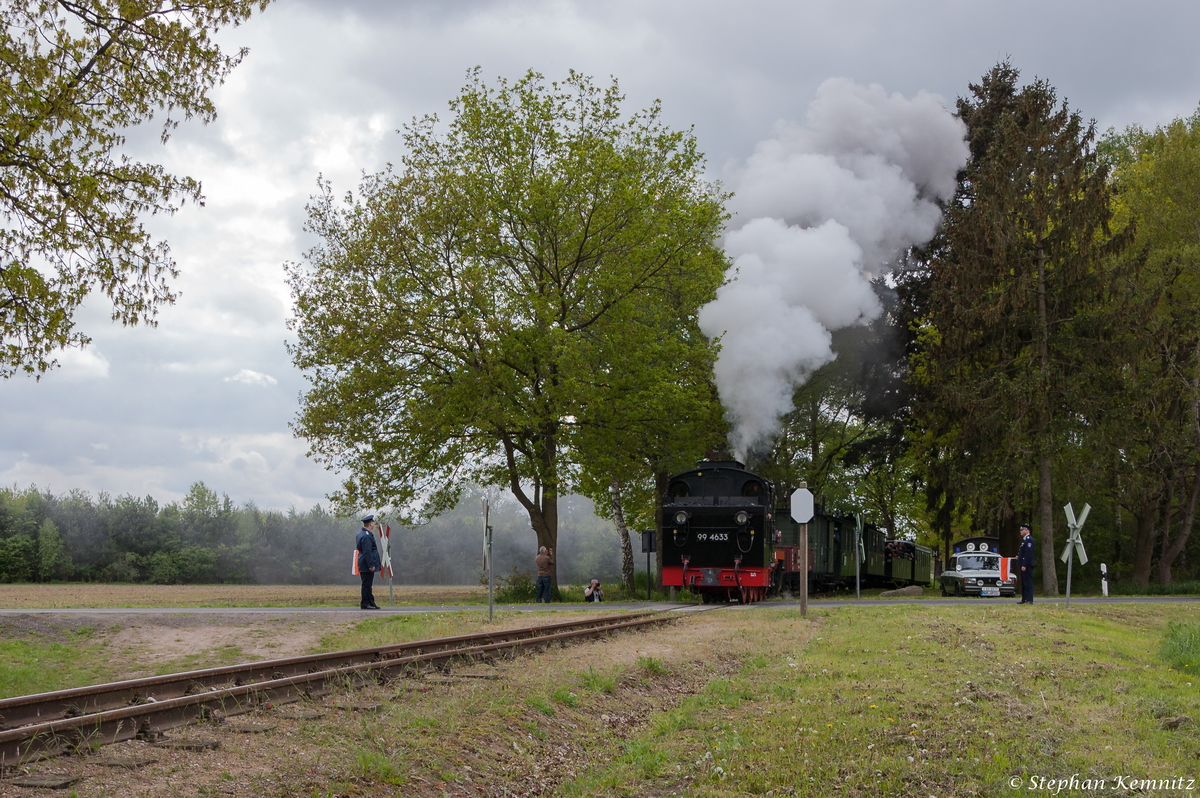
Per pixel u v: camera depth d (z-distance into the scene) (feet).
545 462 110.32
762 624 62.64
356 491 105.19
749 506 88.94
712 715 32.73
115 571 242.37
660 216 107.65
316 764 22.40
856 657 46.60
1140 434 116.06
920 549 178.40
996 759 24.85
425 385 102.06
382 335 98.22
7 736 21.27
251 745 23.86
